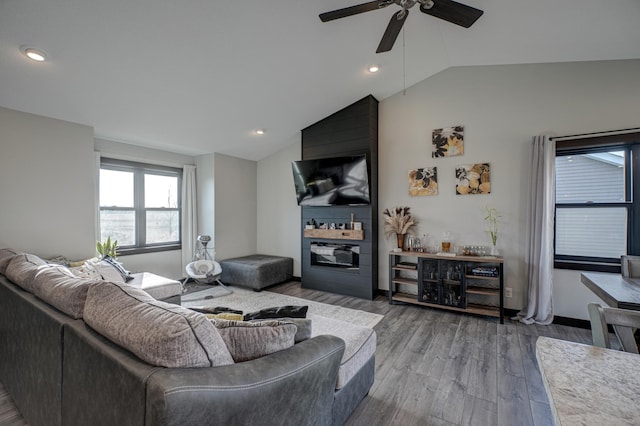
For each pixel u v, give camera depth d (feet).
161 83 9.87
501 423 5.83
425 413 6.11
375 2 6.68
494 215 11.98
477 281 12.26
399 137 14.11
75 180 11.43
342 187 14.15
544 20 8.48
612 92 10.10
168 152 16.06
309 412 4.26
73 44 7.67
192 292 15.01
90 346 3.73
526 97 11.43
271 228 18.72
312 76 11.34
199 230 17.25
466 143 12.52
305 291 15.34
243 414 3.27
